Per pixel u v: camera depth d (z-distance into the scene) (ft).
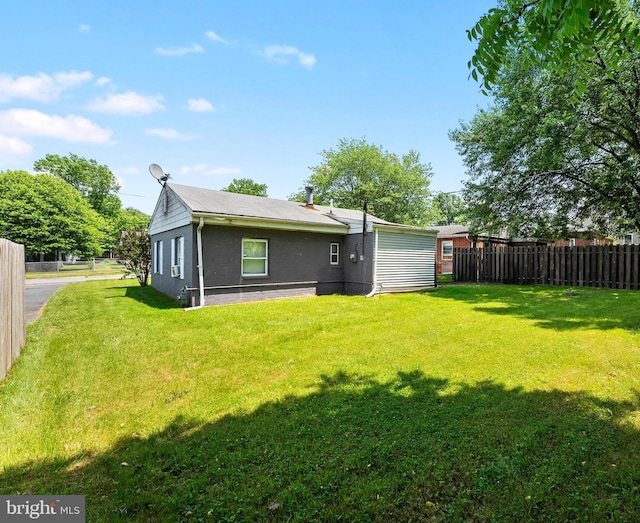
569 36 5.13
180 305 29.12
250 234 32.01
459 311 24.99
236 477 7.26
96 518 6.22
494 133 43.32
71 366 14.17
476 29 6.50
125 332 19.60
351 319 22.68
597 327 18.33
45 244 93.50
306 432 8.96
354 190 85.61
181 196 31.63
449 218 126.41
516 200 46.73
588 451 7.69
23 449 8.48
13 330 14.30
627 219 45.80
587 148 38.86
